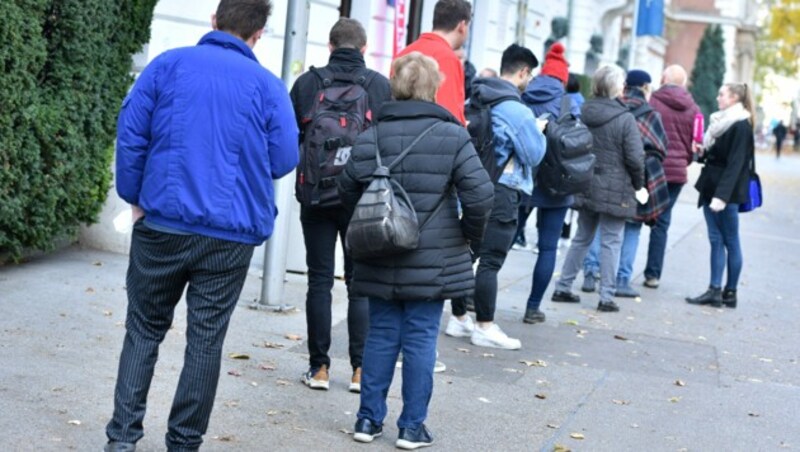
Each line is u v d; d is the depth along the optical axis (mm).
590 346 16375
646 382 14539
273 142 9180
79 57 16406
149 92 9008
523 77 15305
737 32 135500
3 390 11000
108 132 17844
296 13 15609
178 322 14562
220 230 9008
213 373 9234
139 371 9328
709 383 14844
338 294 17797
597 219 19250
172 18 19469
